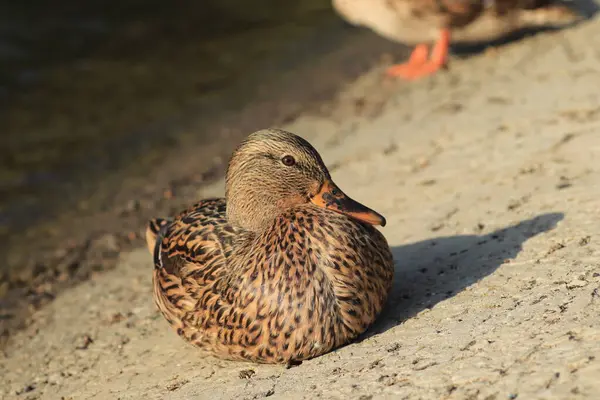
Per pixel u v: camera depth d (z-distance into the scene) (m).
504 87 15.74
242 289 7.96
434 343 7.58
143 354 9.62
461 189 11.56
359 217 8.20
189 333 8.58
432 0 17.69
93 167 17.62
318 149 15.56
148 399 8.36
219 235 8.80
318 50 22.98
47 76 22.39
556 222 9.59
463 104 15.45
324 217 8.00
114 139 18.88
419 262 9.75
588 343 6.70
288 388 7.52
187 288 8.58
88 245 14.22
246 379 8.08
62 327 11.16
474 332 7.54
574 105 13.42
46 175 17.48
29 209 16.06
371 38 23.36
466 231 10.23
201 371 8.67
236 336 8.04
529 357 6.75
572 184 10.54
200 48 24.06
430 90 17.28
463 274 9.08
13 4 26.75
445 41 18.28
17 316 11.98
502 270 8.84
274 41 24.17
